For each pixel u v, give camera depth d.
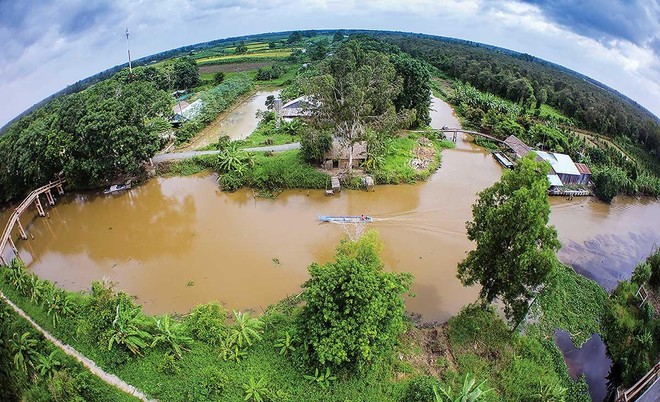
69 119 52.38
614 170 55.38
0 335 28.91
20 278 34.19
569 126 78.44
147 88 62.59
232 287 37.25
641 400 25.55
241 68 128.38
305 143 55.25
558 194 52.91
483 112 78.06
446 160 63.50
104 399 25.06
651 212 50.44
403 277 29.66
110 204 52.19
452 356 29.08
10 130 56.88
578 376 29.25
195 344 28.75
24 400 25.19
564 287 35.78
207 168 59.25
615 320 32.75
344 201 50.88
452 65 118.31
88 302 31.45
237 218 48.03
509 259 27.38
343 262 25.92
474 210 29.98
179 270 39.69
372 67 63.97
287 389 25.70
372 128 54.44
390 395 25.75
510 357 28.61
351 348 24.80
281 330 29.44
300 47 165.38
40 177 50.81
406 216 47.44
